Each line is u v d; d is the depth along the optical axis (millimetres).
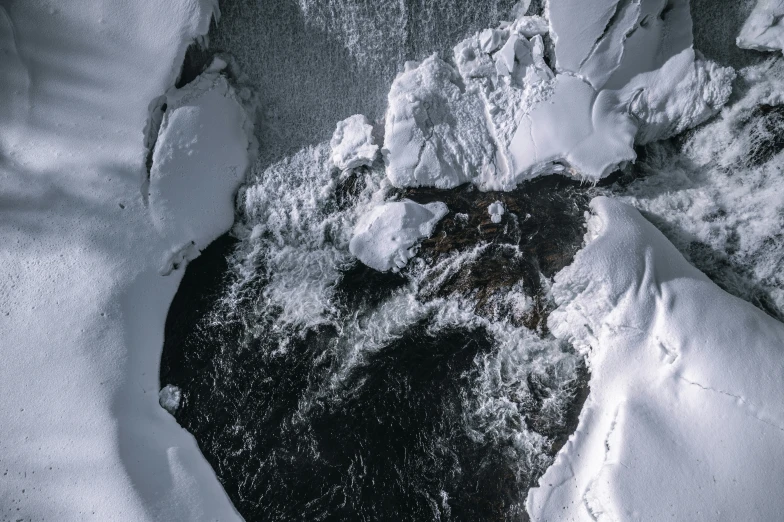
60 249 5836
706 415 5039
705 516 4828
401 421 5879
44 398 5496
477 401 5855
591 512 5156
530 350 5855
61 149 5961
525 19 6066
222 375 6070
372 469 5758
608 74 5945
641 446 5047
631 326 5434
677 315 5301
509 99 6164
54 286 5750
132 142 5961
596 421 5414
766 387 5004
